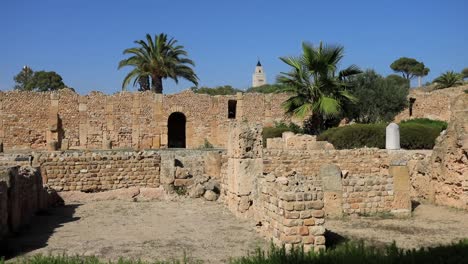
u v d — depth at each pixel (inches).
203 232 497.0
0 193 442.0
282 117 1893.5
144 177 833.5
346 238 463.2
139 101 1759.4
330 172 586.2
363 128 1213.1
